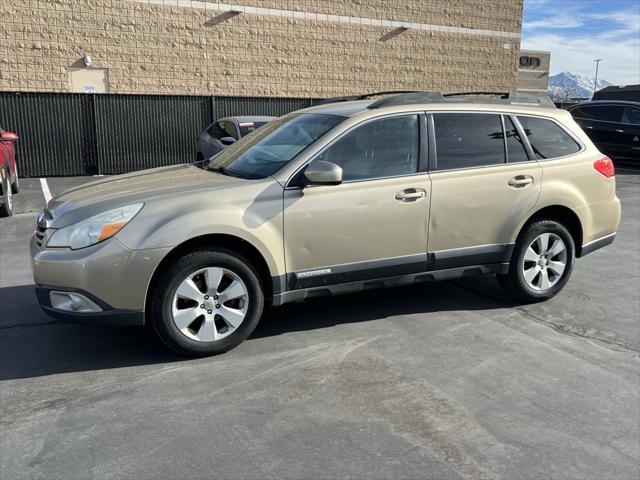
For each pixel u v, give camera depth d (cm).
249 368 407
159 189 423
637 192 1237
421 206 471
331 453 306
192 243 412
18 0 1537
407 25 2064
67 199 437
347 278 457
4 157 941
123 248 387
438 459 302
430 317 509
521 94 560
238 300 428
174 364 413
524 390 379
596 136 1641
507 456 306
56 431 325
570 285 610
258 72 1847
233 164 492
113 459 299
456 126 496
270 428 330
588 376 400
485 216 500
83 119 1444
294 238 433
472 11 2186
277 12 1841
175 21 1709
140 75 1694
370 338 461
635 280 633
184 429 328
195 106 1546
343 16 1947
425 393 373
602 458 306
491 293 576
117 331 474
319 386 380
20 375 396
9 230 857
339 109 501
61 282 390
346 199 445
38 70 1583
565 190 530
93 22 1617
